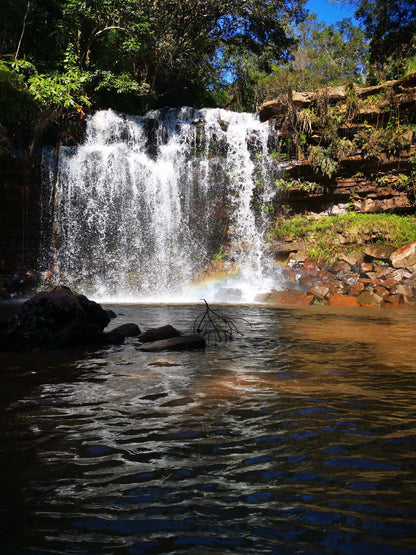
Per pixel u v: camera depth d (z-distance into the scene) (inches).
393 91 806.5
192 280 762.8
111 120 892.6
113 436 111.8
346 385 163.8
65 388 157.9
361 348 246.7
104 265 797.2
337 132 826.8
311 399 144.9
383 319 401.4
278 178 853.2
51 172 794.2
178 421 123.2
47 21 935.0
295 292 614.9
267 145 875.4
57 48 917.8
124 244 819.4
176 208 858.8
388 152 792.3
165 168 863.1
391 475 90.0
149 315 412.2
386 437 111.1
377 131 796.0
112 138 896.3
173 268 803.4
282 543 66.3
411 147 779.4
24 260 761.6
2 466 93.8
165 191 852.0
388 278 631.8
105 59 1007.6
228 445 106.0
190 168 871.7
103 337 261.9
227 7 1137.4
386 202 801.6
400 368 193.6
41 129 783.1
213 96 1489.9
